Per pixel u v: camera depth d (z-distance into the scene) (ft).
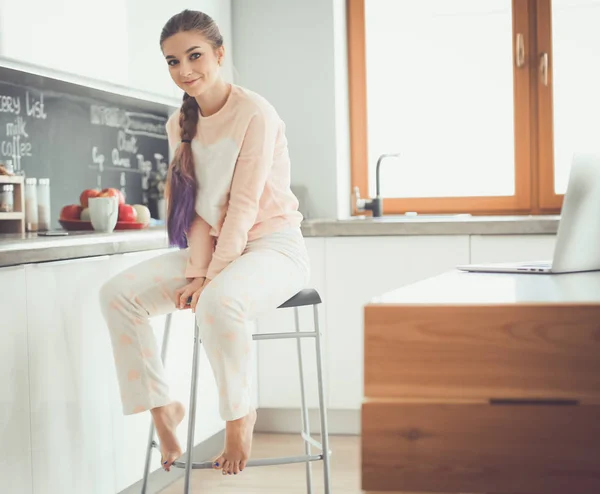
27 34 8.50
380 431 3.87
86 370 8.04
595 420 3.74
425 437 3.84
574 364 3.80
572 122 13.46
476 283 5.24
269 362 12.45
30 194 9.61
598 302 3.87
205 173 7.68
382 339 3.93
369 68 14.02
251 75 13.41
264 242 7.74
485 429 3.81
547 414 3.77
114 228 10.26
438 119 13.91
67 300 7.72
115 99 11.75
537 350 3.83
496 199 13.73
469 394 3.87
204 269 7.63
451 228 11.50
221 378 7.11
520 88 13.56
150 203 12.93
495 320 3.85
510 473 3.80
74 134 11.26
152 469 9.57
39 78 9.96
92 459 8.15
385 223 11.68
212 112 7.75
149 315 7.68
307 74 13.19
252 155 7.48
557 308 3.82
